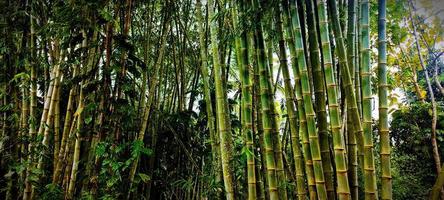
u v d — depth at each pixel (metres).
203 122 3.51
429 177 4.97
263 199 2.23
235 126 3.21
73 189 2.55
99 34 2.73
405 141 5.57
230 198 2.21
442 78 5.42
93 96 2.49
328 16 2.11
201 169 3.34
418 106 5.59
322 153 1.85
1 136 3.34
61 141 3.05
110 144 2.47
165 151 3.42
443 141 5.21
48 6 3.13
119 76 2.53
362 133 1.80
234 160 2.42
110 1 2.61
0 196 3.26
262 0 2.12
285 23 2.04
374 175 1.64
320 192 1.79
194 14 3.87
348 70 1.84
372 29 4.05
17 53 3.20
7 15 3.17
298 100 1.96
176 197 3.25
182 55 3.56
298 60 1.94
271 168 2.04
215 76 2.39
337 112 1.78
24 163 2.75
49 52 3.18
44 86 3.50
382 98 1.66
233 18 2.38
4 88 3.29
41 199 2.59
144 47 3.16
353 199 1.80
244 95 2.26
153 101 3.28
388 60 5.56
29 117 3.23
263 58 2.16
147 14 3.23
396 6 4.30
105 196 2.39
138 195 3.14
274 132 2.17
